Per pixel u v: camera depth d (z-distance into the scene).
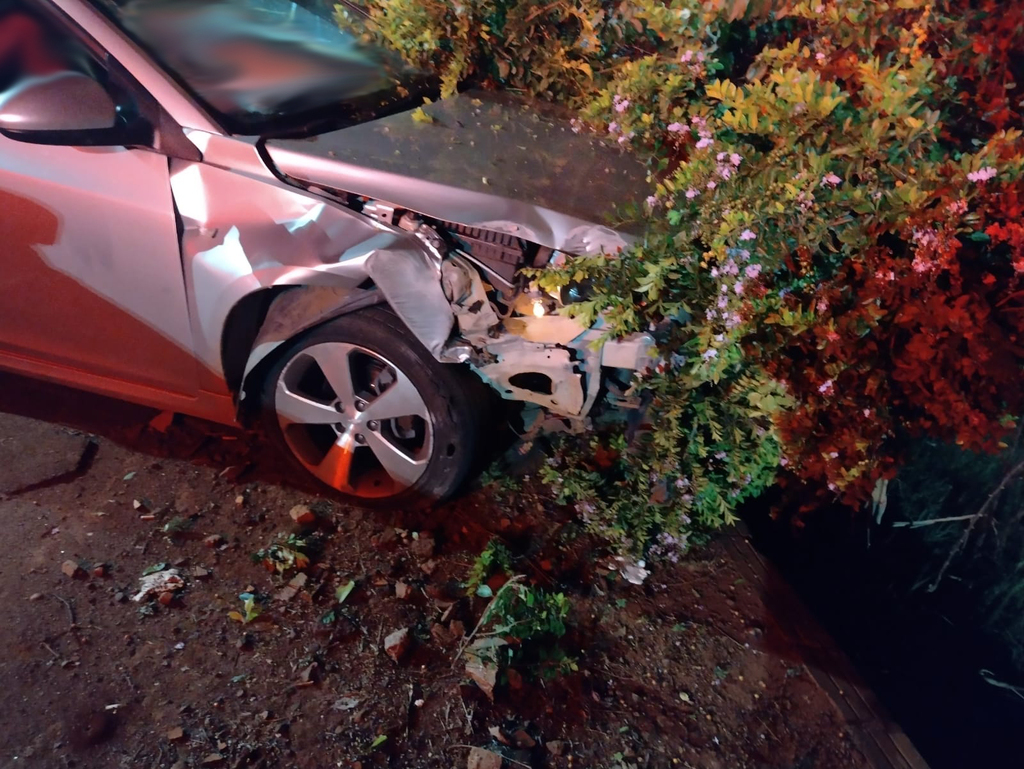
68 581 2.51
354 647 2.47
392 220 2.44
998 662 3.19
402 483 2.80
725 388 2.56
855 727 2.51
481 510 3.00
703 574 2.93
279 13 3.29
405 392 2.63
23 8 2.48
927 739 2.86
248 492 2.94
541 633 2.57
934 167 2.31
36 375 2.94
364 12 3.67
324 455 2.91
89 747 2.09
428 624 2.57
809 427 2.36
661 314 2.40
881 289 2.22
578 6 3.39
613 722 2.40
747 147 2.44
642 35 3.36
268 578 2.63
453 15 3.36
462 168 2.58
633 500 2.82
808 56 2.79
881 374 2.32
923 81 2.52
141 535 2.71
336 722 2.25
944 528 3.43
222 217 2.44
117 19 2.59
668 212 2.42
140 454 3.02
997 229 2.16
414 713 2.31
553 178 2.64
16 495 2.77
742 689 2.57
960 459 3.34
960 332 2.21
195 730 2.17
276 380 2.77
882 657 3.09
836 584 3.32
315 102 2.83
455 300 2.41
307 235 2.41
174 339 2.66
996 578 3.25
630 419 2.68
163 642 2.38
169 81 2.52
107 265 2.57
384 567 2.74
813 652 2.72
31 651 2.29
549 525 2.99
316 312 2.58
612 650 2.62
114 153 2.46
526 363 2.47
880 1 2.73
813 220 2.27
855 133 2.42
